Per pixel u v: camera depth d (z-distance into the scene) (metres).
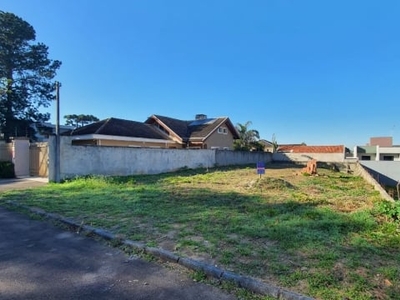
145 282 3.46
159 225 5.57
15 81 27.30
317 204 7.68
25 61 27.23
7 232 5.51
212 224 5.61
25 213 6.98
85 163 14.09
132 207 7.19
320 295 2.97
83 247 4.69
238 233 5.04
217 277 3.51
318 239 4.69
